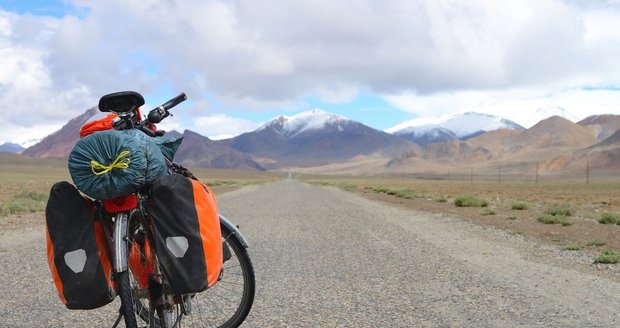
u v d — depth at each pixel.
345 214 23.12
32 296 7.60
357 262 10.58
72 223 4.31
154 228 4.29
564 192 68.56
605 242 13.57
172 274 4.27
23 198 29.75
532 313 6.70
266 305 7.14
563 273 9.45
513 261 10.79
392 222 19.42
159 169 4.43
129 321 4.19
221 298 6.69
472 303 7.22
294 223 18.67
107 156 4.21
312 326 6.20
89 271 4.29
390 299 7.48
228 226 4.85
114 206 4.41
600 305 7.11
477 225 18.66
